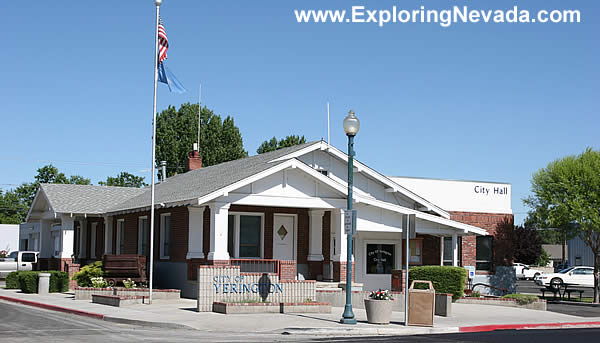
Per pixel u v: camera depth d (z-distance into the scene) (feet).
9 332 52.06
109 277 86.89
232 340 49.39
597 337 55.36
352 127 61.00
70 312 69.77
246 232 87.30
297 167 81.61
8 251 219.41
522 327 64.75
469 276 111.24
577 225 110.73
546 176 109.70
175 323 57.98
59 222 120.57
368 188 98.48
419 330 58.23
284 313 67.72
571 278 167.12
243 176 80.28
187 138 206.59
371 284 97.91
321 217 90.58
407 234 61.26
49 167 286.46
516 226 250.37
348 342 49.19
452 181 115.55
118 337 49.88
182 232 86.79
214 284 68.64
